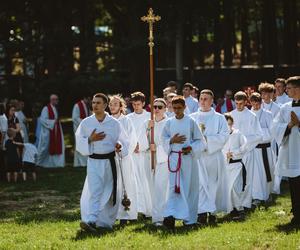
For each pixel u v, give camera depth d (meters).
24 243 11.07
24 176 20.80
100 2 38.34
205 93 13.01
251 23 63.53
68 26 34.69
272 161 15.73
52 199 16.94
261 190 15.32
